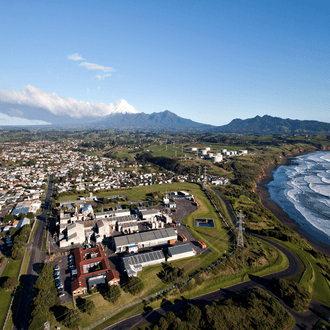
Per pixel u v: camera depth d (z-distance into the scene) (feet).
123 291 273.54
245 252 362.94
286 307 266.77
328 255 403.13
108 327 230.89
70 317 230.27
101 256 328.90
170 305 263.90
